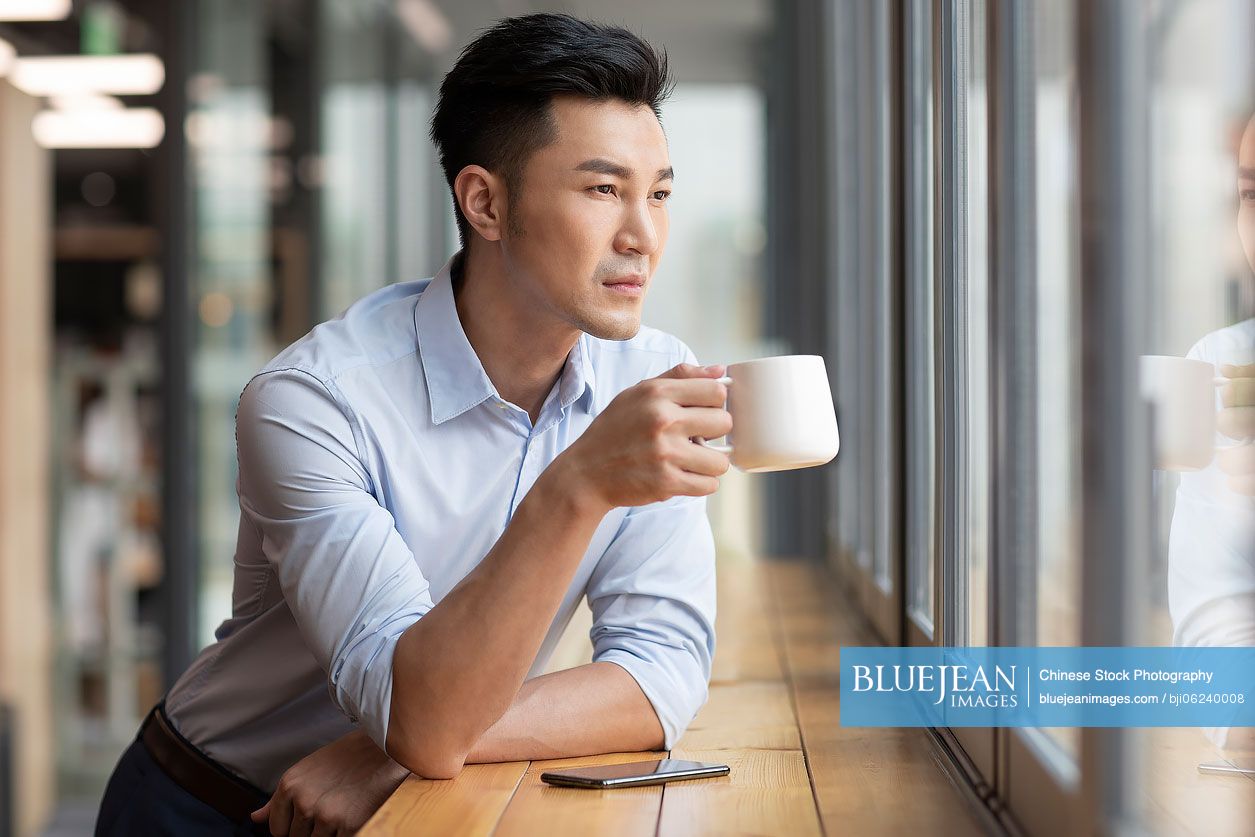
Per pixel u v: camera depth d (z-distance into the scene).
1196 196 1.03
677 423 1.32
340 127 5.03
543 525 1.36
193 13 4.89
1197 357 1.13
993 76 1.32
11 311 5.45
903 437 2.15
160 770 1.89
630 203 1.52
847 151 3.54
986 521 1.46
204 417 4.82
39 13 4.91
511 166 1.54
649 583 1.74
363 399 1.61
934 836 1.23
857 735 1.71
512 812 1.31
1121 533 0.96
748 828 1.25
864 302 3.03
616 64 1.50
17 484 5.54
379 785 1.51
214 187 4.88
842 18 3.63
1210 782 1.18
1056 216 1.21
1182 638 1.22
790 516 5.15
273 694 1.82
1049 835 1.12
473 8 5.26
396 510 1.65
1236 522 1.21
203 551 4.79
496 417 1.67
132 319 5.68
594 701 1.58
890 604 2.32
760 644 2.60
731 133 5.70
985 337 1.51
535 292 1.56
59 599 5.58
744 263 5.67
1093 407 0.94
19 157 5.29
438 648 1.38
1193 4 1.01
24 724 5.49
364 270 5.07
